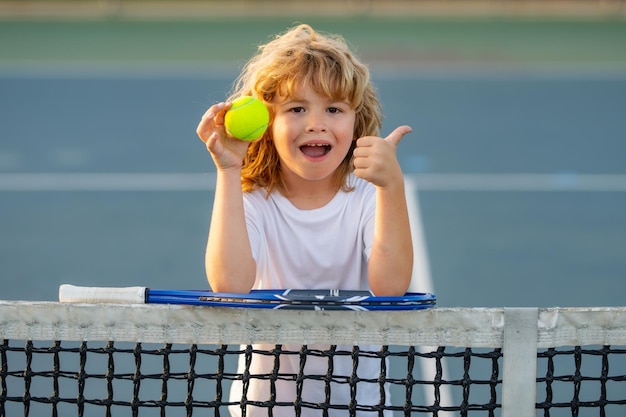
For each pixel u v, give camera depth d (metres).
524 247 12.99
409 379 3.72
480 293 11.03
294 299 3.63
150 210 14.91
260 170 4.30
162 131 20.62
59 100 23.61
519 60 29.09
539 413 7.33
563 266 12.14
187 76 26.47
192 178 16.95
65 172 17.41
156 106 23.03
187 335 3.72
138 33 32.69
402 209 3.90
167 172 17.41
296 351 4.08
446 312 3.67
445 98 24.00
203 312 3.71
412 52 29.94
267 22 34.28
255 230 4.21
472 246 13.00
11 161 18.19
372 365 4.41
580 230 13.92
